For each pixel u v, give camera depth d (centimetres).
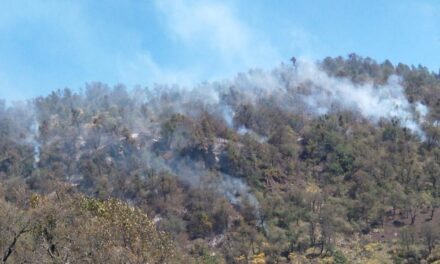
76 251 5191
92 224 5338
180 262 6494
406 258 12644
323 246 13375
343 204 15188
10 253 5134
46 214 5284
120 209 5566
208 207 15725
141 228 5531
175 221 14850
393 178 16538
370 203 15038
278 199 15512
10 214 5225
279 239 13688
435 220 14300
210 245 14388
